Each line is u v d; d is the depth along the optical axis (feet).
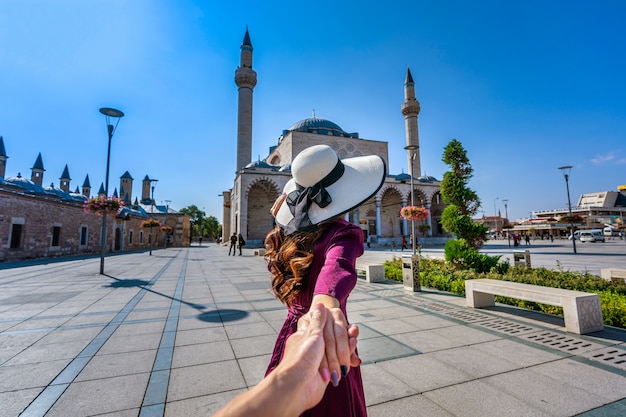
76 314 20.10
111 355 13.29
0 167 140.77
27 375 11.46
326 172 4.59
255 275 40.63
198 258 75.31
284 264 4.77
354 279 3.51
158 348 14.11
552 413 8.86
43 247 73.10
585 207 313.53
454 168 35.70
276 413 1.31
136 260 68.13
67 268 50.06
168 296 26.17
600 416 8.71
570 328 15.87
